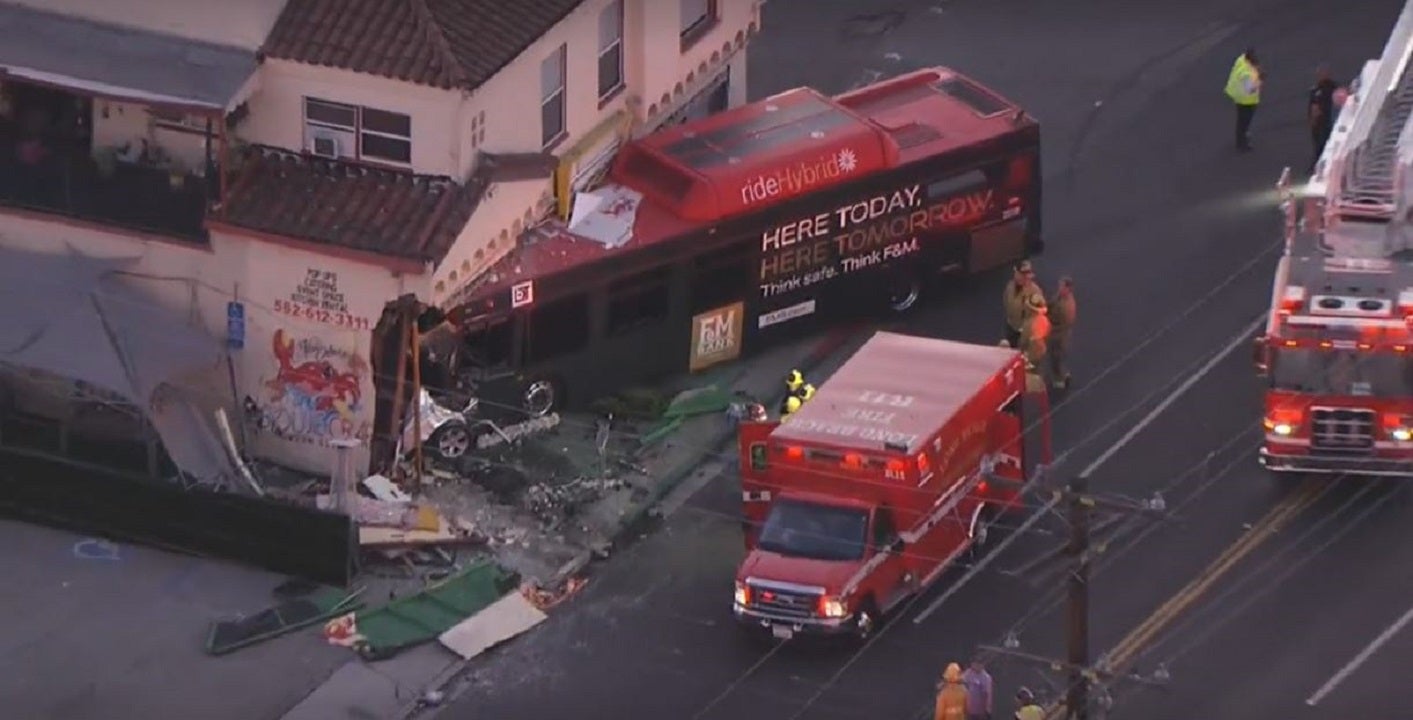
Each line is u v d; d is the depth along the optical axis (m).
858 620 172.50
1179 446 193.12
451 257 184.12
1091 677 152.12
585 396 195.88
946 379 180.38
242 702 169.38
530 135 191.62
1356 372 182.00
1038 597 177.38
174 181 187.00
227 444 186.25
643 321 196.62
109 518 184.62
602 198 197.25
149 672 172.12
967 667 169.88
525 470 189.75
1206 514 185.50
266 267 186.62
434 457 189.88
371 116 185.88
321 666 172.50
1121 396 199.12
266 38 185.38
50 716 168.12
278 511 179.62
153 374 183.62
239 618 176.75
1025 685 168.88
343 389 187.50
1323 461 183.88
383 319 185.50
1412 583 177.88
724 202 196.62
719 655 173.75
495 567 180.38
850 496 174.88
